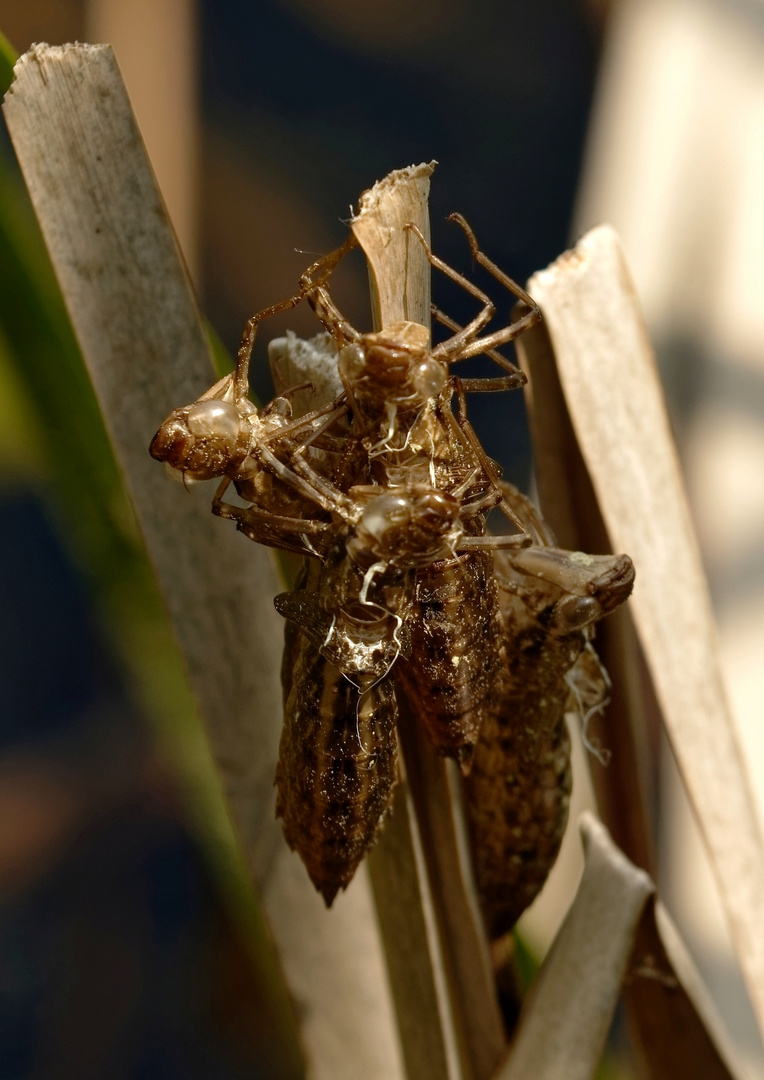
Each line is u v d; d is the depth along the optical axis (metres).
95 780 1.02
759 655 0.64
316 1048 0.40
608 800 0.40
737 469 0.66
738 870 0.40
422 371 0.36
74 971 0.91
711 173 0.68
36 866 0.98
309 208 0.99
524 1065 0.39
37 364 0.40
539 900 0.46
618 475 0.39
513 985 0.40
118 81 0.38
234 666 0.39
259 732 0.39
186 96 0.60
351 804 0.37
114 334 0.38
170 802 1.00
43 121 0.38
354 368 0.36
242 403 0.37
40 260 0.40
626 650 0.40
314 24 1.01
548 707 0.38
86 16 0.61
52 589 1.13
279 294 0.99
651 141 0.70
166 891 0.96
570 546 0.40
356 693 0.37
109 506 0.41
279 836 0.40
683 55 0.71
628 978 0.40
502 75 1.00
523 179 0.97
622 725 0.40
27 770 1.04
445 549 0.36
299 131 1.00
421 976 0.40
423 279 0.37
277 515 0.37
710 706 0.40
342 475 0.37
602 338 0.39
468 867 0.39
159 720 0.43
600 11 0.95
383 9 1.00
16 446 0.42
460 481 0.37
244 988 0.85
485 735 0.39
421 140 0.99
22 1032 0.90
